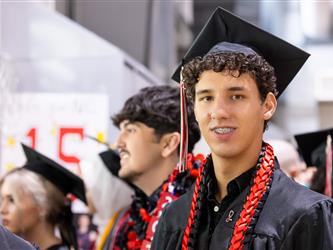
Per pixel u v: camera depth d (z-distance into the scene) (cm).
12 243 141
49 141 337
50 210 243
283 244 118
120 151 210
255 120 127
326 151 255
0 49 352
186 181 192
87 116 335
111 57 340
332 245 117
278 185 128
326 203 121
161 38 519
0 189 248
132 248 209
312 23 740
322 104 764
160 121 202
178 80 173
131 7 462
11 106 344
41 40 353
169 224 141
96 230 332
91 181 260
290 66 155
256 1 760
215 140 126
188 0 729
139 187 210
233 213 127
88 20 461
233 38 155
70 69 345
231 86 125
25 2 356
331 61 751
